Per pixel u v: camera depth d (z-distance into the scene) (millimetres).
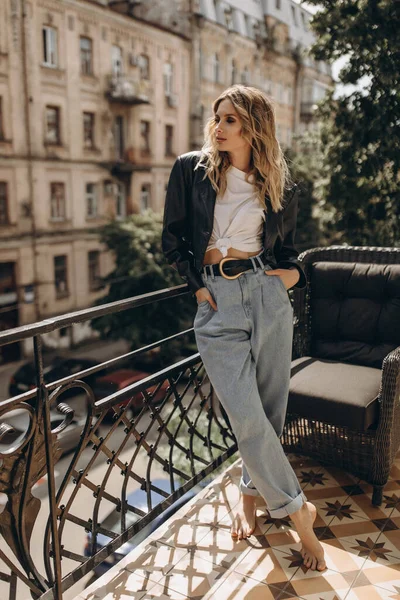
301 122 41719
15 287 22328
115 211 26016
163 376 2201
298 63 39375
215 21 29984
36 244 22688
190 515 2436
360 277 2994
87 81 23578
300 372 2775
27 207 22078
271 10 35469
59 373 17172
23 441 1598
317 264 3125
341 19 9578
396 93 9375
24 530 1671
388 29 9094
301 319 3064
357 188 10367
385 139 9555
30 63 21125
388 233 10461
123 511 2053
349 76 9750
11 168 21344
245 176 1984
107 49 24266
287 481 2037
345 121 10047
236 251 1996
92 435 1855
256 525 2340
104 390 16203
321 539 2254
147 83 26438
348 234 11047
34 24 20969
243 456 2002
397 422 2496
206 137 2031
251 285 1975
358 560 2117
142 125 26797
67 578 1803
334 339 3084
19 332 1496
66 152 23172
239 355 1971
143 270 19891
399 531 2303
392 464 2652
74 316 1675
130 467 2082
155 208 28359
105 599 1955
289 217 2135
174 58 27984
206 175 1984
